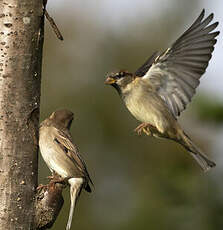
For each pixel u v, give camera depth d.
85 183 9.30
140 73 10.99
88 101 21.86
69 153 9.21
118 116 21.56
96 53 22.72
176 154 19.09
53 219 7.88
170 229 12.49
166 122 10.09
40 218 7.75
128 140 21.19
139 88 10.22
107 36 23.03
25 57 7.61
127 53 22.77
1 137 7.55
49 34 22.73
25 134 7.62
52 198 7.87
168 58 9.83
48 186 7.96
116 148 21.08
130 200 19.70
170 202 12.57
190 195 12.38
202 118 11.48
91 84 22.11
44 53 22.41
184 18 23.56
